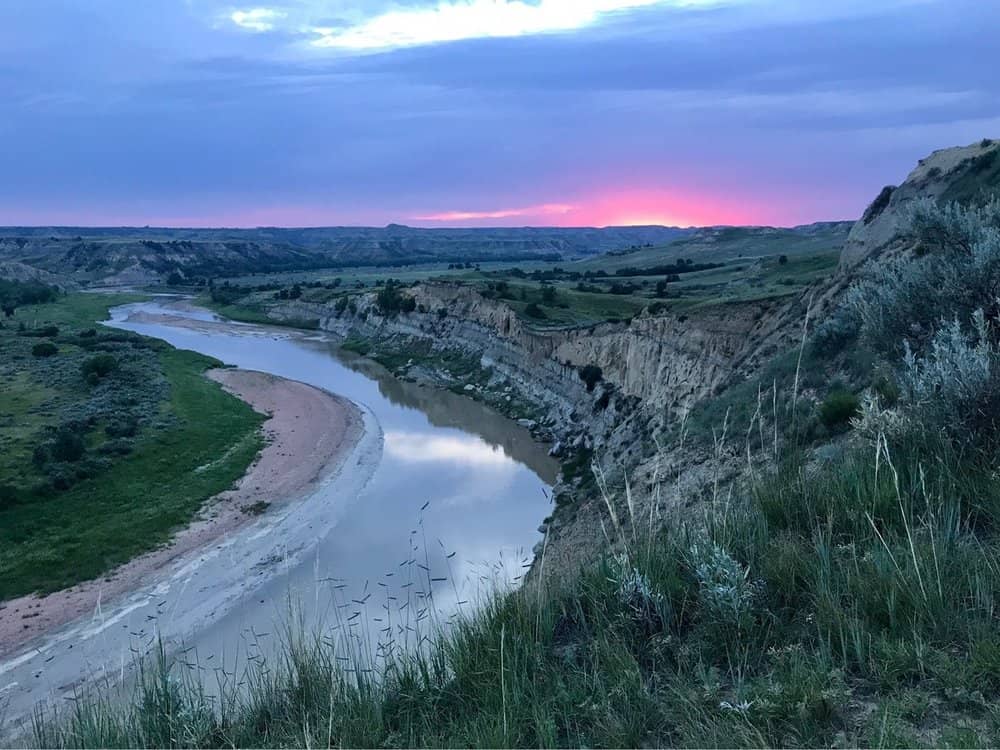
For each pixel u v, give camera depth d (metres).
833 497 6.47
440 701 5.60
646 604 5.67
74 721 6.65
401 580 21.36
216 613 23.62
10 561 28.53
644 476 18.58
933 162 31.91
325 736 5.20
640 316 46.34
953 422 6.57
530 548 24.42
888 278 10.38
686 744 4.16
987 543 5.34
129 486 37.09
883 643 4.46
